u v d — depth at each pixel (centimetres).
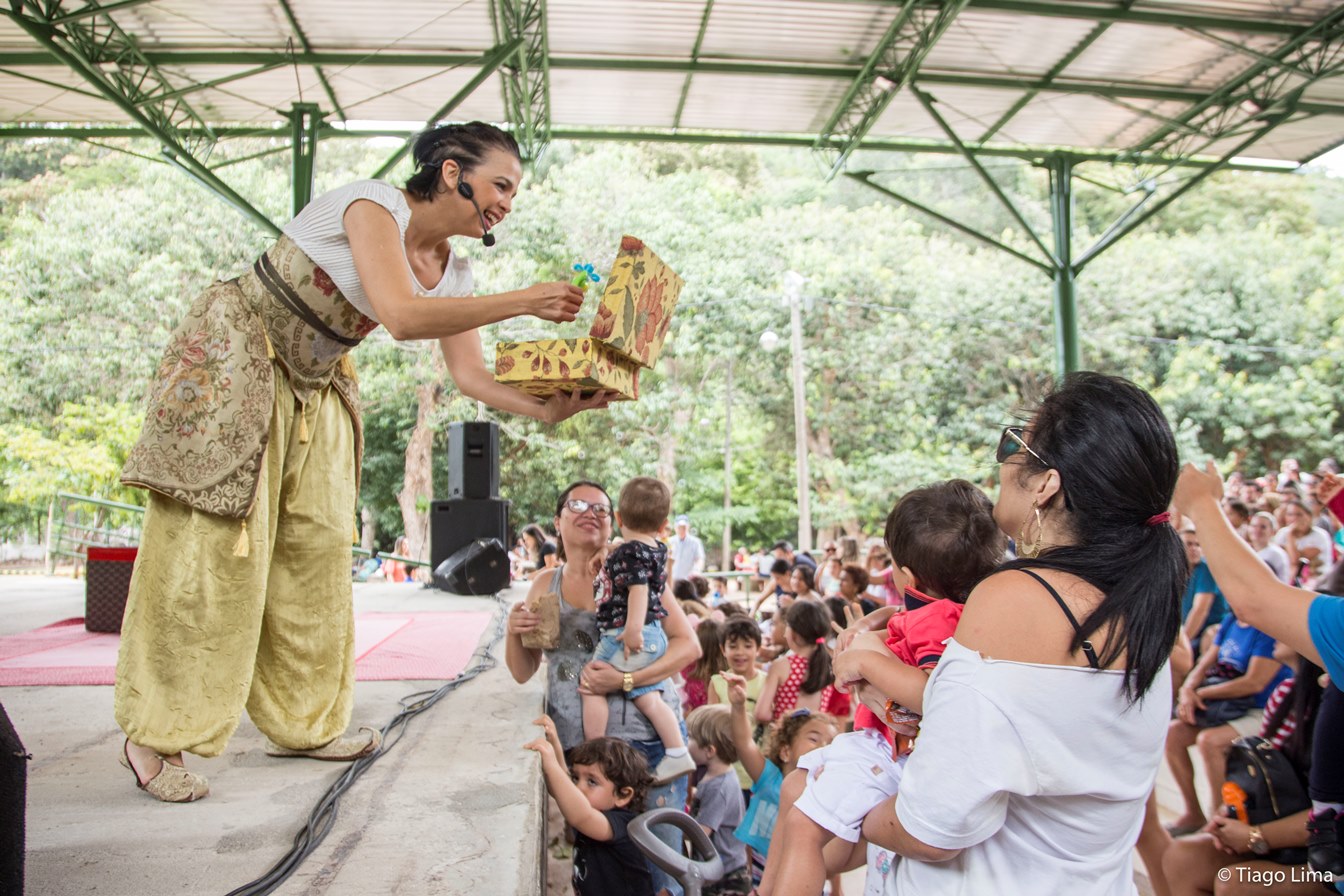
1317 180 3475
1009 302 2759
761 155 3712
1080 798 140
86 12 934
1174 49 1111
